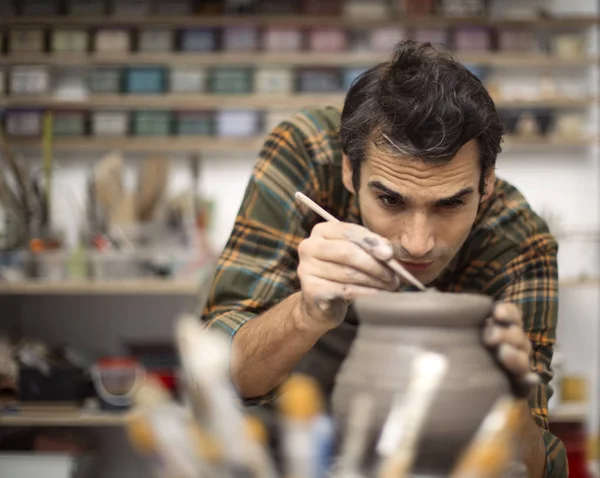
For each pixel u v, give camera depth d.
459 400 0.81
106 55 3.45
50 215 3.37
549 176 3.57
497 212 1.51
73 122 3.46
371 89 1.22
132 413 0.73
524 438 1.02
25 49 3.46
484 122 1.16
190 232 3.24
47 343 3.51
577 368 3.56
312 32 3.45
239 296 1.45
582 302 3.57
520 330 0.88
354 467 0.74
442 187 1.16
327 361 1.35
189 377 0.73
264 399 1.31
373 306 0.87
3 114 3.45
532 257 1.50
